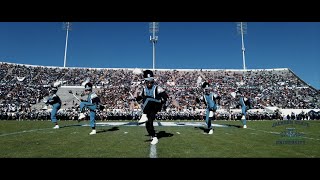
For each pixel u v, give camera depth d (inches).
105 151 248.7
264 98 1787.6
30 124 793.6
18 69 2020.2
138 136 402.9
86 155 227.0
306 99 1768.0
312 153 242.8
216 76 2180.1
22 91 1717.5
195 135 428.8
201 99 496.4
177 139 361.4
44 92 1732.3
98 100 460.1
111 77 2059.5
